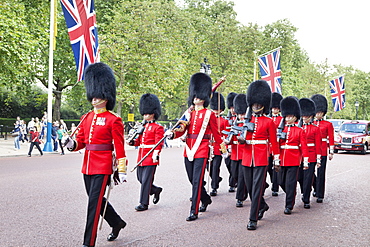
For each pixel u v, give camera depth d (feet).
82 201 26.35
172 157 58.65
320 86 176.14
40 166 44.83
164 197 28.32
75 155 60.64
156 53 92.27
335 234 20.22
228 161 31.04
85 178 17.02
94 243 16.42
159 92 95.45
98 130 16.62
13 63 69.82
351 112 213.25
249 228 20.70
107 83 17.01
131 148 79.66
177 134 22.43
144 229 20.29
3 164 46.44
